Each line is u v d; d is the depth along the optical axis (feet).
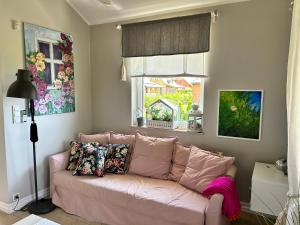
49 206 8.83
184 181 7.72
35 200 9.21
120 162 8.98
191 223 6.26
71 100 10.61
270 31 7.79
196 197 6.98
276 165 7.54
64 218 8.27
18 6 8.25
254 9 7.93
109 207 7.74
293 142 5.71
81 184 8.11
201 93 9.39
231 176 7.08
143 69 10.19
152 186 7.72
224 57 8.55
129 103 10.71
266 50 7.89
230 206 6.24
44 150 9.55
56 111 9.89
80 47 10.91
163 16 9.56
